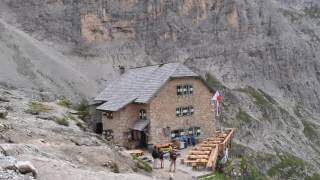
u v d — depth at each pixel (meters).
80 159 34.22
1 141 33.59
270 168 131.62
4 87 114.69
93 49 175.75
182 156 57.03
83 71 164.62
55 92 134.00
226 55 199.38
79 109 80.38
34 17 175.25
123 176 30.55
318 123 193.12
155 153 47.00
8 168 22.58
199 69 190.12
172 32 192.25
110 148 40.56
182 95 67.50
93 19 179.75
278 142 158.75
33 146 32.75
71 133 45.12
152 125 64.25
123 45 182.00
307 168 138.25
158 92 64.62
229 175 54.19
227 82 191.00
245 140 152.50
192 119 68.62
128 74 78.25
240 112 168.88
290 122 178.88
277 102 190.88
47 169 26.94
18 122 43.41
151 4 190.38
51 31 174.25
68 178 26.11
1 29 148.50
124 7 186.88
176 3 196.12
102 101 75.38
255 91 190.12
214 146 58.62
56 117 53.81
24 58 142.12
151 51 186.88
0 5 175.38
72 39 175.50
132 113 66.88
